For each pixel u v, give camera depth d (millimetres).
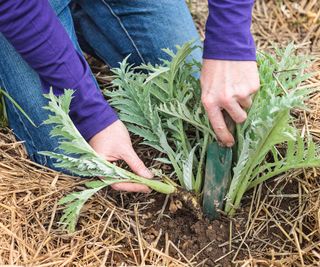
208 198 1462
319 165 1387
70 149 1358
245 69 1324
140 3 1772
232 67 1321
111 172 1391
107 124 1501
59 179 1604
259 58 1610
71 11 1879
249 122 1396
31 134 1642
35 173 1617
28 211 1505
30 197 1538
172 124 1521
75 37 1722
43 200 1533
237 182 1418
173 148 1636
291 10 2170
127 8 1781
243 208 1521
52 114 1604
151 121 1486
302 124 1672
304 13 2148
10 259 1389
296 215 1483
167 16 1795
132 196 1571
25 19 1335
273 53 2014
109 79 1908
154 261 1412
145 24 1794
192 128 1638
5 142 1701
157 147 1505
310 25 2121
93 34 1880
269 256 1424
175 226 1487
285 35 2096
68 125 1335
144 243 1448
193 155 1535
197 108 1497
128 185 1451
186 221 1497
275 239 1455
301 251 1390
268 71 1489
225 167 1403
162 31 1797
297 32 2111
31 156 1668
